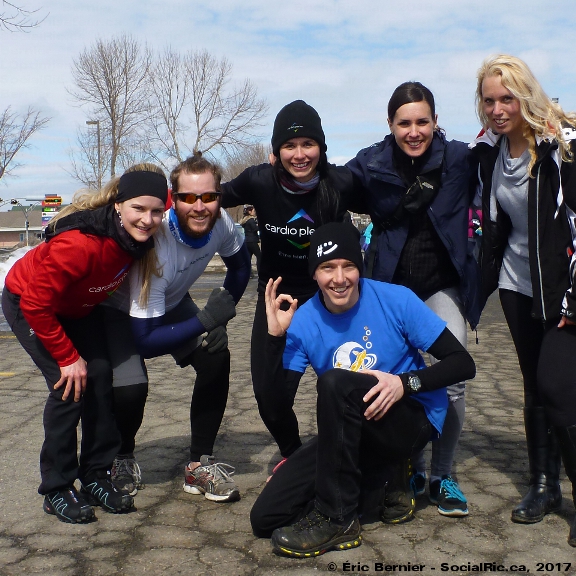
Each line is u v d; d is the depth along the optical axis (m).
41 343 3.20
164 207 3.03
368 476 3.12
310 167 3.35
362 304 3.10
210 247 3.49
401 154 3.34
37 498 3.46
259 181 3.47
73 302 3.14
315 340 3.12
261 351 3.54
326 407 2.83
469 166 3.31
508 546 2.89
